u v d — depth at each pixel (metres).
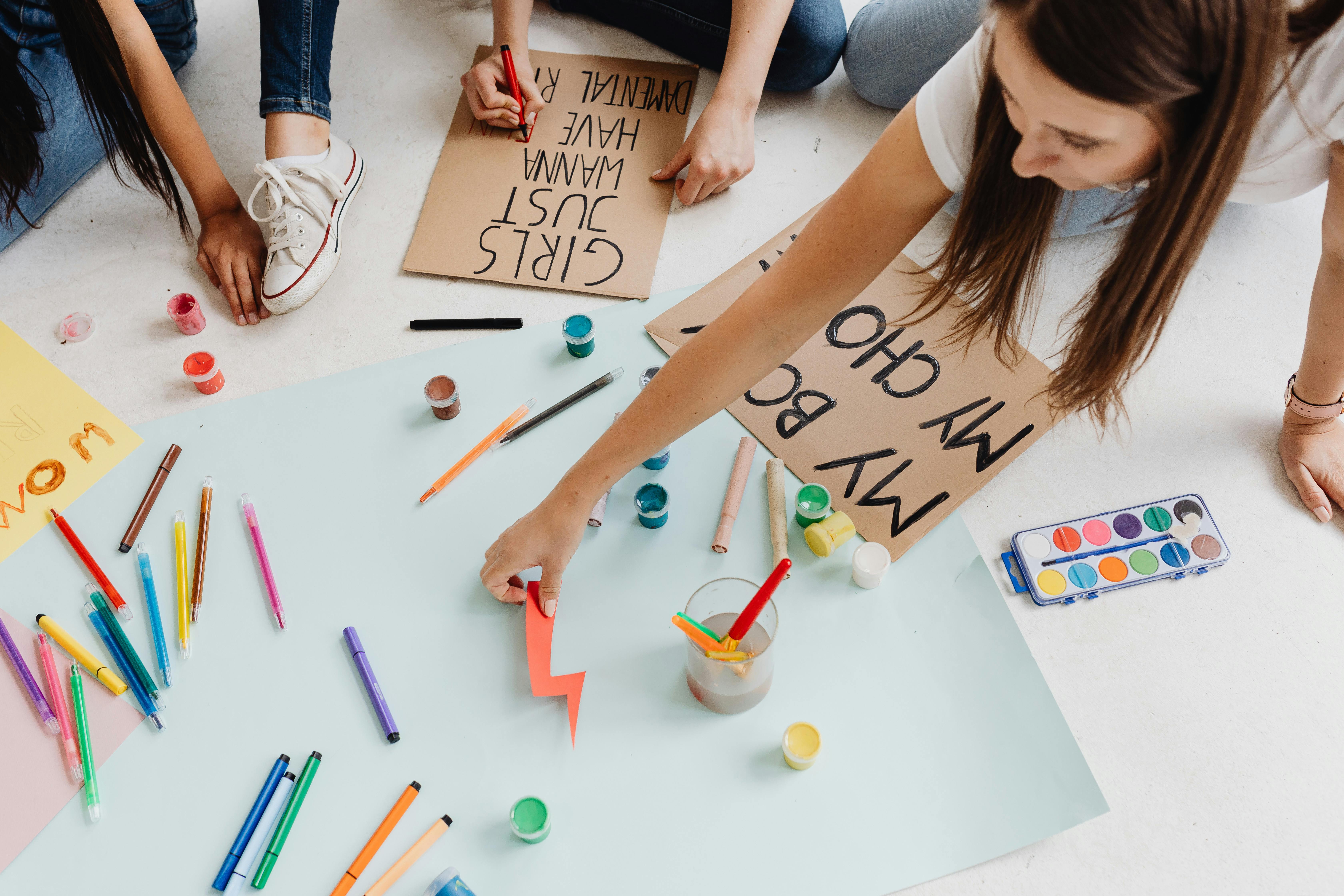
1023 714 0.99
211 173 1.40
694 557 1.09
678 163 1.46
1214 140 0.56
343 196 1.43
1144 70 0.51
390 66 1.66
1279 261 1.40
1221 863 0.96
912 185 0.74
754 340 0.83
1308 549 1.15
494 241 1.42
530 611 1.03
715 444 1.18
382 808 0.94
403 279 1.40
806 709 0.99
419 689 1.01
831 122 1.59
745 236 1.43
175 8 1.54
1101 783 1.01
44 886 0.91
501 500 1.13
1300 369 1.15
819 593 1.06
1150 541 1.14
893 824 0.93
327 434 1.20
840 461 1.16
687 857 0.92
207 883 0.91
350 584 1.08
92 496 1.15
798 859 0.92
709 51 1.59
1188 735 1.04
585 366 1.25
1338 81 0.69
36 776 0.96
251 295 1.35
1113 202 1.31
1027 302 0.93
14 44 1.23
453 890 0.87
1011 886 0.93
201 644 1.04
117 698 1.01
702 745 0.97
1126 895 0.94
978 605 1.05
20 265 1.42
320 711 1.00
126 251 1.44
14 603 1.07
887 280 1.33
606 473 0.93
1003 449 1.17
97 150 1.51
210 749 0.98
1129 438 1.23
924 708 0.99
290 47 1.39
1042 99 0.55
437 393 1.17
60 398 1.21
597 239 1.42
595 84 1.61
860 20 1.54
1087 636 1.09
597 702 1.00
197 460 1.18
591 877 0.91
